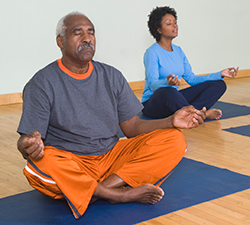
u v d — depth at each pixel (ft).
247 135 10.27
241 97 16.48
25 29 15.38
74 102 5.95
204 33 21.07
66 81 5.95
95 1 16.90
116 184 5.96
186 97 12.29
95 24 17.06
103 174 6.31
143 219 5.49
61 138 6.08
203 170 7.54
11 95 15.48
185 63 12.63
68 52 5.88
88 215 5.65
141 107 6.75
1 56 15.03
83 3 16.58
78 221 5.46
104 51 17.57
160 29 11.85
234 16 22.15
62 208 5.94
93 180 5.56
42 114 5.78
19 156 8.80
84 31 5.85
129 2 17.94
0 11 14.69
